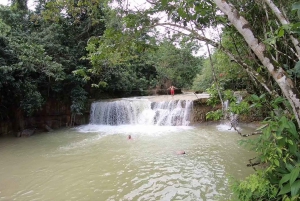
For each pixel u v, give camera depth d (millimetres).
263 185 2756
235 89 4570
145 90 23516
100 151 9133
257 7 3143
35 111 13977
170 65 27531
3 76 11094
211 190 5527
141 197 5391
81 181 6398
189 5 2824
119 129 13500
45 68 13109
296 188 2053
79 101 15172
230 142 9492
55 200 5438
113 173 6855
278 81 2037
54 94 14914
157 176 6500
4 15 15070
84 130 13680
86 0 4781
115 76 18750
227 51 2754
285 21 2211
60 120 14945
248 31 2078
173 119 13906
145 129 13125
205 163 7297
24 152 9336
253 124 11617
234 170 6602
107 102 15492
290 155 2502
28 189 6043
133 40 3615
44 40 15391
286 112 2621
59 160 8234
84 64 16391
